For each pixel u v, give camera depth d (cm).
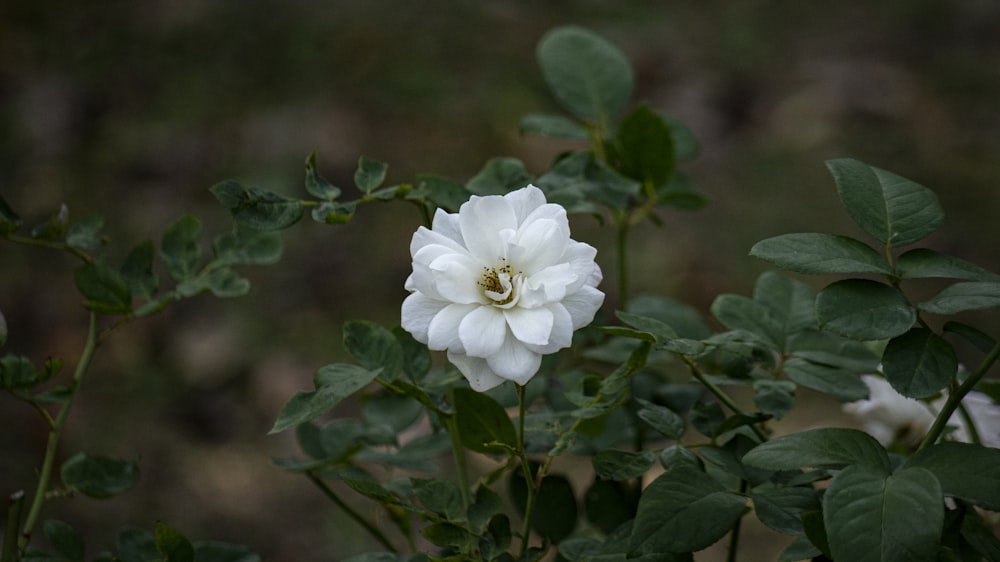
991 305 56
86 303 68
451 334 58
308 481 148
